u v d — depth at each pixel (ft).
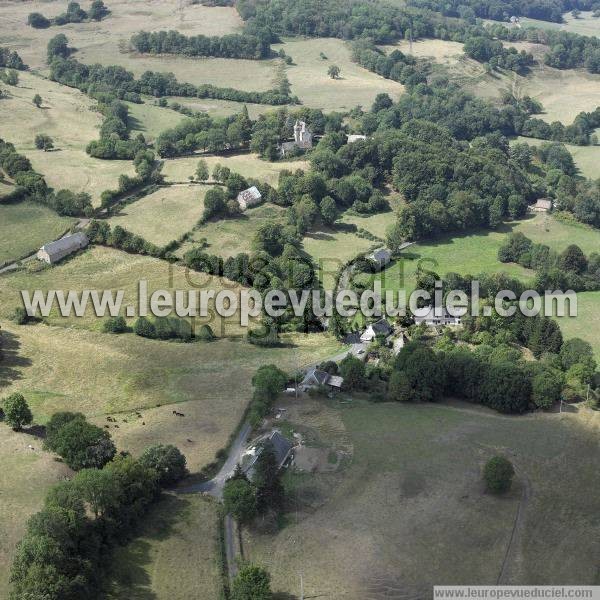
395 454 527.40
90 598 401.49
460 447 536.83
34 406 578.25
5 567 414.00
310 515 472.44
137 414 571.69
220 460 520.01
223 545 449.89
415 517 469.98
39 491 471.62
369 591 419.54
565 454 534.78
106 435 504.84
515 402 584.81
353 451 530.68
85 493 438.81
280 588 421.59
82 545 422.41
